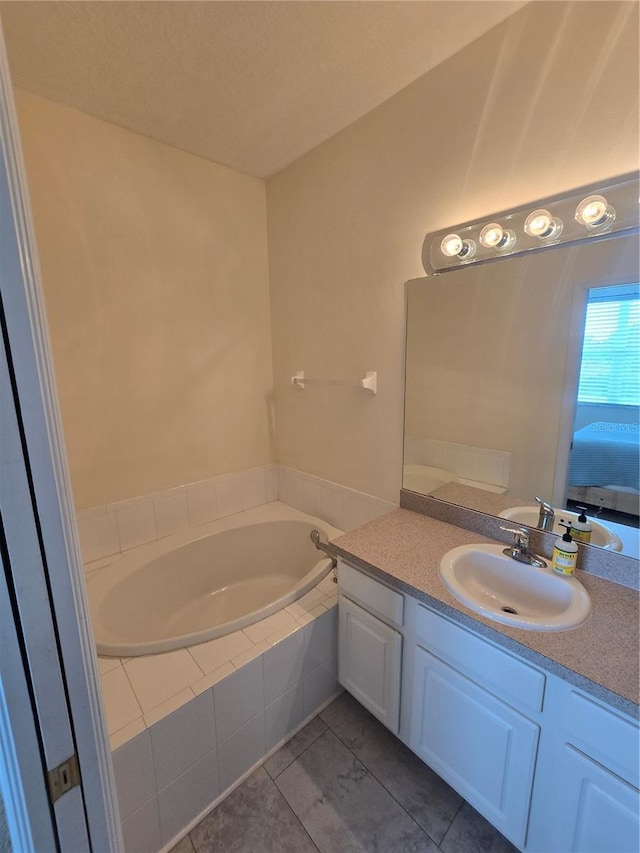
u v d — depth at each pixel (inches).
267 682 56.4
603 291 46.4
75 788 23.0
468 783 46.3
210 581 87.8
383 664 55.0
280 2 44.6
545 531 53.8
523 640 38.5
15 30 46.7
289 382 94.9
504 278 54.7
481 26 50.1
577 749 36.2
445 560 52.7
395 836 48.6
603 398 47.6
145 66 53.7
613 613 42.1
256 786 54.4
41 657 20.5
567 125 46.6
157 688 49.3
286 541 94.9
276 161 81.8
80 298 68.3
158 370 79.7
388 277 69.2
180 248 79.0
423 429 68.1
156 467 82.4
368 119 67.1
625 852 34.1
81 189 65.7
